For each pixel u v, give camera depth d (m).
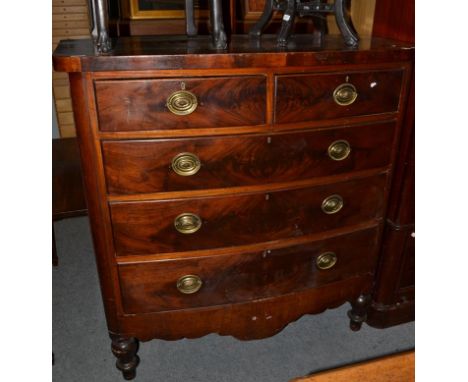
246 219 1.15
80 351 1.49
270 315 1.31
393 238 1.41
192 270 1.18
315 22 1.38
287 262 1.25
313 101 1.07
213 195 1.10
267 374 1.40
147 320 1.23
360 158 1.20
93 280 1.86
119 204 1.06
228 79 0.98
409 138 1.26
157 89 0.95
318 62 1.02
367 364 0.75
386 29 1.34
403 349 1.50
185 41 1.17
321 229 1.24
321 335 1.57
